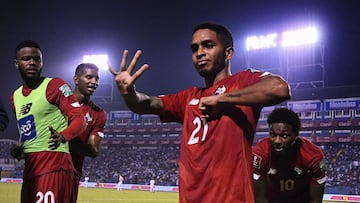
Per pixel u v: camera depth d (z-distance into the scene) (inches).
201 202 131.4
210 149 132.4
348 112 1660.9
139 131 2149.4
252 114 134.8
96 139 265.6
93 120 268.1
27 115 210.1
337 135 1673.2
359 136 1636.3
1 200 873.5
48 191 205.5
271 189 208.2
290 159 199.0
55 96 208.1
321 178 202.7
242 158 130.4
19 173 2047.2
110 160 2129.7
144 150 2116.1
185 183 135.9
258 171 201.9
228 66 143.6
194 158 134.6
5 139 2267.5
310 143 205.0
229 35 142.1
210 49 138.3
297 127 186.5
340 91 1678.2
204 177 131.8
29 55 209.8
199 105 132.3
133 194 1337.4
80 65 275.9
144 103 149.6
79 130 199.2
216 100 128.4
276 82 124.5
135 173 1994.3
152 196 1254.3
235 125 132.0
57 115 212.4
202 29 139.6
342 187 1422.2
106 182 1990.7
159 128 2113.7
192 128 138.8
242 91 126.8
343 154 1656.0
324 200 1347.2
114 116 2210.9
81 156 261.0
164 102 155.2
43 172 206.4
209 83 145.0
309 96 1723.7
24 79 214.4
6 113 215.0
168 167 1988.2
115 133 2194.9
